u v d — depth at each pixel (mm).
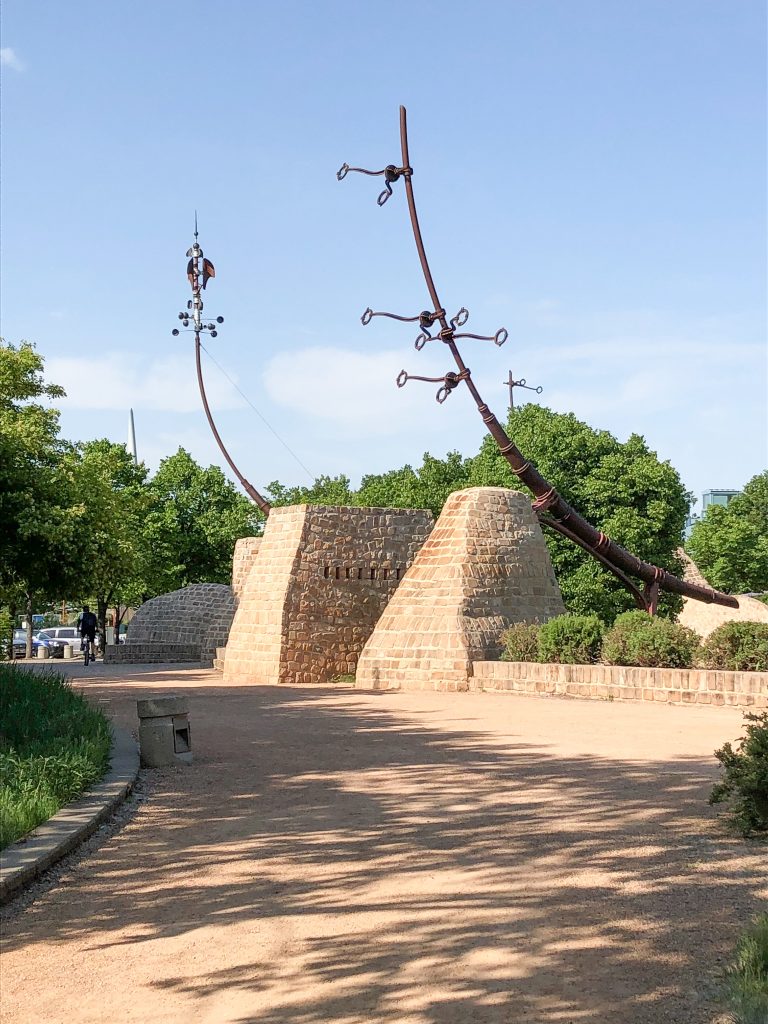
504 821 9367
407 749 14031
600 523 38969
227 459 38625
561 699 20922
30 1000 5574
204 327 39781
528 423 42250
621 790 10695
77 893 7516
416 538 29344
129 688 25625
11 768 10391
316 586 27828
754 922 6312
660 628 21531
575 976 5617
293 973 5828
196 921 6816
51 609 58125
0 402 26266
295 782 11641
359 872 7812
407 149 24500
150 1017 5312
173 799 10875
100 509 20688
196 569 52812
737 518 58438
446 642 23984
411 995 5449
